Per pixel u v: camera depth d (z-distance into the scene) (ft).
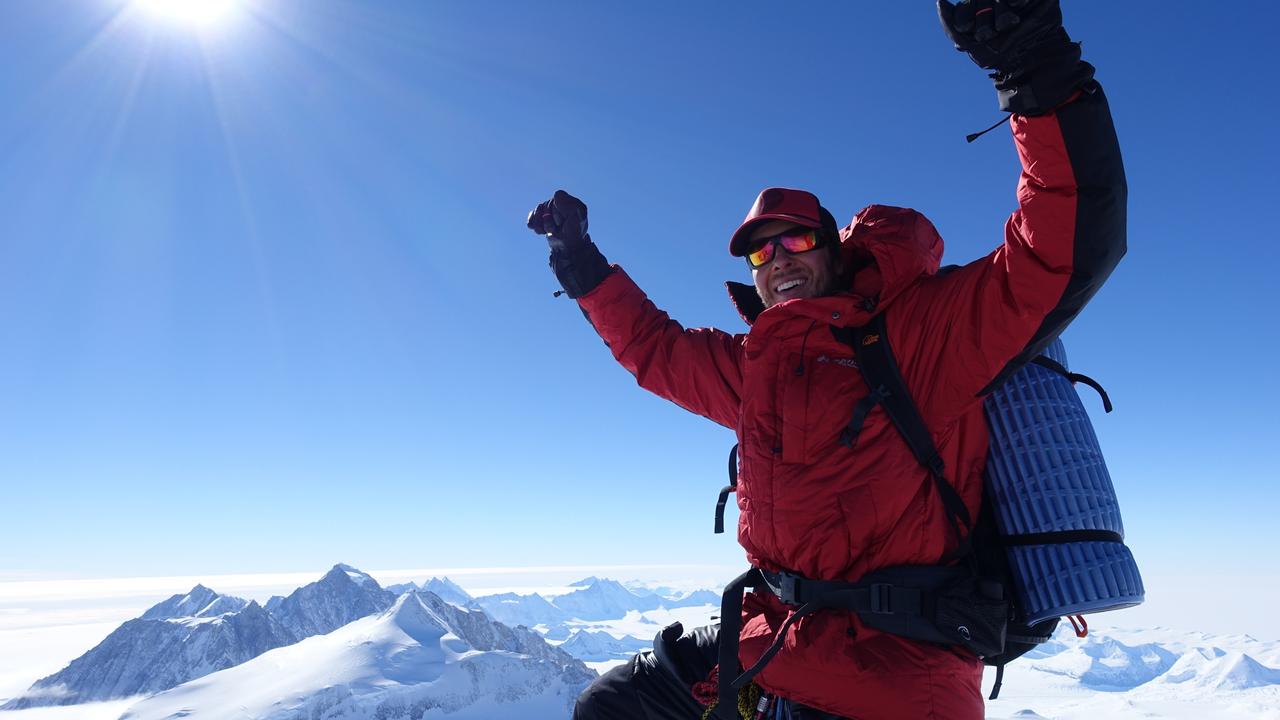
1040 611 4.58
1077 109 3.88
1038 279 4.09
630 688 5.65
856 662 4.40
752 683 5.01
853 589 4.53
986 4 3.79
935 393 4.63
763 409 4.99
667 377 6.44
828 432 4.73
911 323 4.68
